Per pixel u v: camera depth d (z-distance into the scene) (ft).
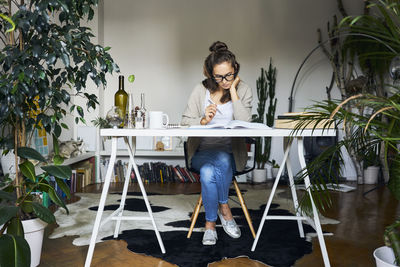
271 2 17.15
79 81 7.08
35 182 6.31
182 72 17.38
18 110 6.00
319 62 17.07
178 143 16.90
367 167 15.56
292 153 16.78
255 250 7.29
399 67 4.89
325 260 5.98
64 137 15.05
